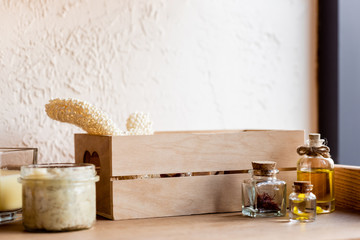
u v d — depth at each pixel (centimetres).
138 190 94
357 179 104
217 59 133
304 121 144
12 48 112
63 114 95
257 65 137
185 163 98
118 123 122
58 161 117
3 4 111
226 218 95
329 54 146
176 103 128
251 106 137
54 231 82
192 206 98
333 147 147
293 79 142
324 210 100
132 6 123
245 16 136
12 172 90
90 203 85
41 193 82
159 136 96
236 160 102
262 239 78
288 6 141
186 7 129
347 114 148
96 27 120
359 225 89
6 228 86
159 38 126
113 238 79
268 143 104
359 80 149
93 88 120
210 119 132
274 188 97
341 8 147
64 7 117
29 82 114
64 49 117
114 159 92
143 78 125
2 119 111
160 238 79
